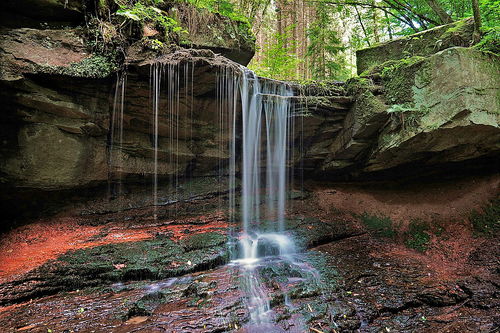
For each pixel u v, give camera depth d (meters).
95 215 5.95
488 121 4.92
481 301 3.76
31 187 5.14
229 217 6.67
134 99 5.45
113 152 5.94
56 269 3.98
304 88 6.57
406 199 6.92
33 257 4.33
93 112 5.33
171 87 5.43
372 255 5.53
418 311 3.74
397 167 6.73
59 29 5.05
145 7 5.74
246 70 5.94
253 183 7.16
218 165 7.21
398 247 5.93
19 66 4.46
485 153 5.88
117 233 5.50
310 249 5.84
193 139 6.65
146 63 5.02
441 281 4.41
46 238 5.08
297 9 13.25
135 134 6.09
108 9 5.29
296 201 7.49
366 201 7.28
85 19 5.12
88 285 3.95
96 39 5.00
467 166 6.55
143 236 5.39
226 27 7.16
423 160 6.32
